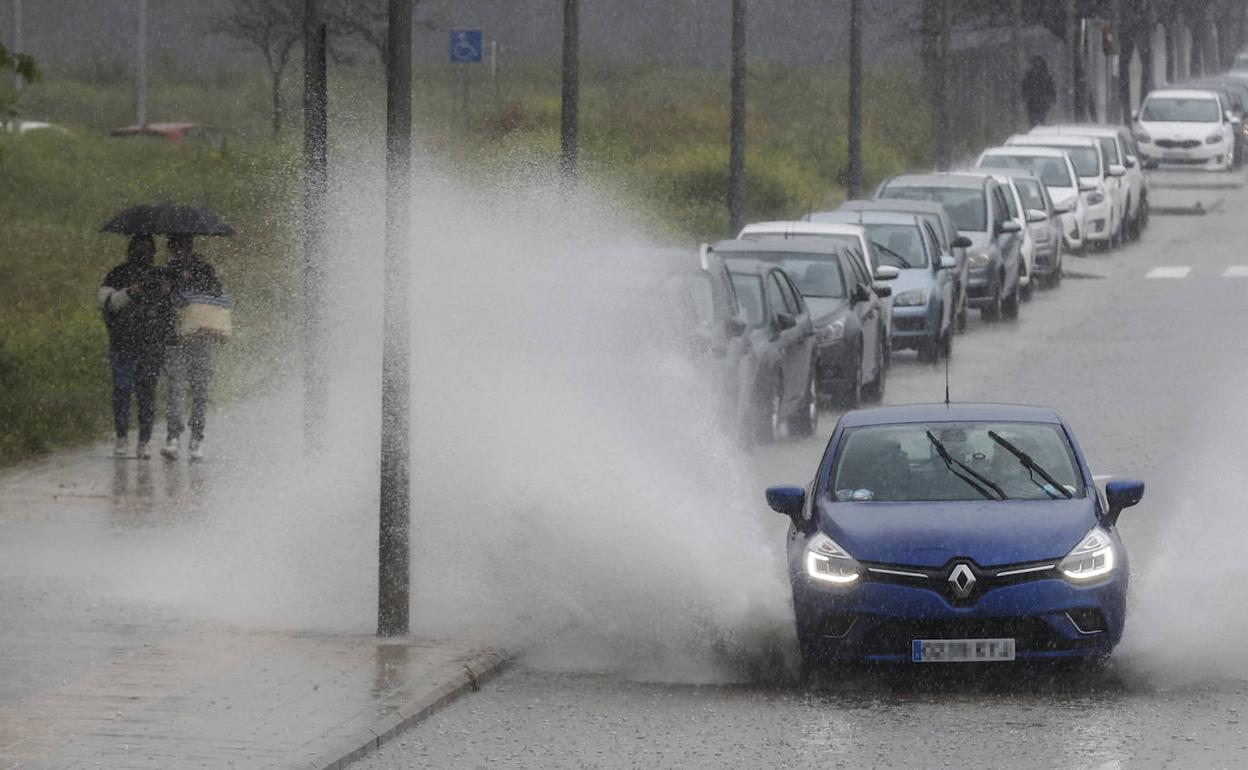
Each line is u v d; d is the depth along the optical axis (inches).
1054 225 4852.4
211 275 2349.9
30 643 1412.4
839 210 3705.7
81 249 4168.3
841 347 2849.4
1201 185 7800.2
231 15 7711.6
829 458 1439.5
